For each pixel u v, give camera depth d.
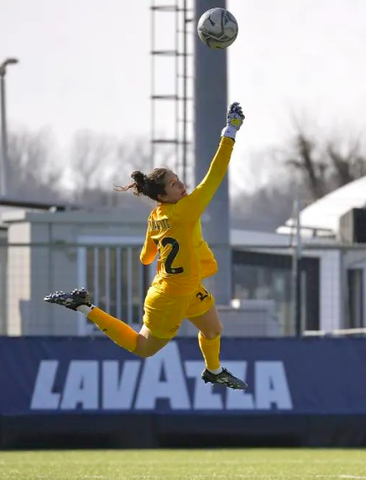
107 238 83.62
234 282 98.81
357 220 92.56
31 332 76.62
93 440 64.69
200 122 89.56
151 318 34.66
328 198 114.69
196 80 89.62
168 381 65.06
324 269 83.56
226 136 33.41
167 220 33.88
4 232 95.38
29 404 64.62
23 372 64.88
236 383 36.38
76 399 64.81
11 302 77.62
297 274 70.25
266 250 86.00
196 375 65.12
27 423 64.38
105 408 64.81
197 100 89.56
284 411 65.06
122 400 64.88
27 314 76.62
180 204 33.72
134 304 77.25
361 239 92.31
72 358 65.19
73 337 65.44
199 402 64.94
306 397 65.38
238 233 105.88
